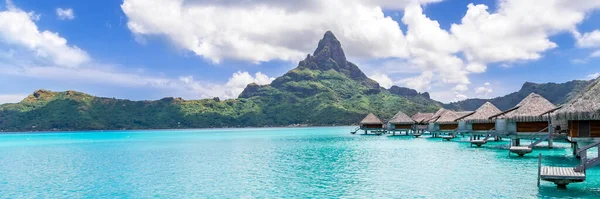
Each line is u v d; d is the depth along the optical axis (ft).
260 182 72.84
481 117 164.76
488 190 61.67
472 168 84.94
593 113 77.97
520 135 127.65
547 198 55.52
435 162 96.53
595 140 85.56
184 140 244.83
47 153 147.13
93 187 70.90
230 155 127.13
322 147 158.71
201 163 103.76
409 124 261.44
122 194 64.69
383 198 57.77
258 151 142.82
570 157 102.22
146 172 87.92
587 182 65.82
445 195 58.90
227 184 71.41
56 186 72.33
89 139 277.44
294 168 90.58
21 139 287.89
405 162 97.81
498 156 107.86
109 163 107.14
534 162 93.45
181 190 66.80
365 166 91.56
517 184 65.82
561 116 83.76
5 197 63.57
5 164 107.86
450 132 209.46
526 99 134.62
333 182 71.26
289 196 60.59
